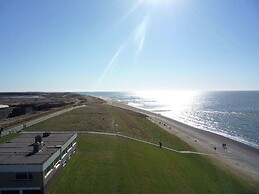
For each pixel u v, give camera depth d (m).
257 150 75.50
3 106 161.00
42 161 29.91
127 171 39.62
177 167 47.59
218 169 53.06
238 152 72.06
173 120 136.25
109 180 35.66
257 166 59.44
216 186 42.97
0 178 28.84
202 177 45.75
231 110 190.25
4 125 74.19
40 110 141.50
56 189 31.91
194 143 78.75
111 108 134.88
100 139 58.16
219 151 71.38
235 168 55.56
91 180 35.16
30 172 29.03
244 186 45.25
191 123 131.62
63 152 38.72
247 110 187.62
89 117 92.25
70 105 145.38
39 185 29.19
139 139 66.00
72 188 32.47
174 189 37.44
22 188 29.00
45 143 38.50
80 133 63.69
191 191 38.25
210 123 130.50
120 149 50.69
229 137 95.75
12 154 32.53
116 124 81.44
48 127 71.31
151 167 43.81
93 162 41.91
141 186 35.69
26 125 73.69
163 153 55.62
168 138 79.81
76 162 41.47
